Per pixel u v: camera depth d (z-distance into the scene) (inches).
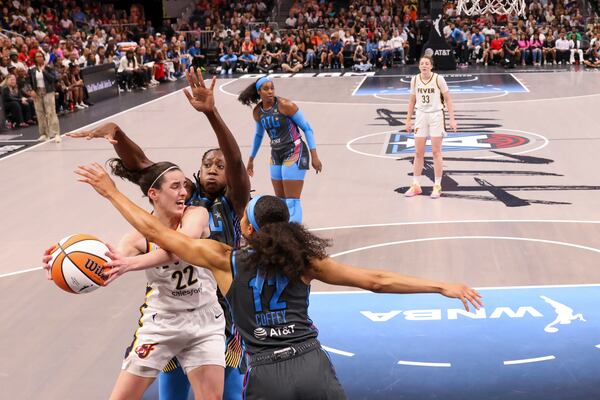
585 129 628.7
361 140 610.5
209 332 175.0
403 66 1254.9
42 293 299.9
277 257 148.3
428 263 319.9
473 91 907.4
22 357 242.7
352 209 411.5
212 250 155.8
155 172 174.1
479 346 241.1
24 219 410.9
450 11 1346.0
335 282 152.4
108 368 233.6
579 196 424.2
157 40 1135.6
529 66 1210.6
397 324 260.4
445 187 454.9
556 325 255.0
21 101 719.7
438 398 208.4
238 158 180.4
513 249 335.6
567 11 1360.7
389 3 1366.9
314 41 1256.8
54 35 1132.5
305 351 151.2
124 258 158.6
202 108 173.0
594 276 300.4
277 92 934.4
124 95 957.8
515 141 589.3
